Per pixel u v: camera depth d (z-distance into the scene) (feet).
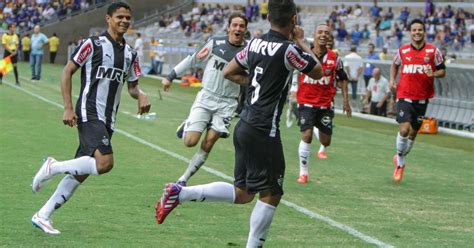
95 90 30.25
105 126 30.35
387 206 38.55
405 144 46.47
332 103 45.62
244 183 26.68
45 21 213.66
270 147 25.44
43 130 62.64
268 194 25.77
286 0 25.31
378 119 87.35
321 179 46.19
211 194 26.58
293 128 75.15
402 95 46.96
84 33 215.31
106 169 29.73
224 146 58.80
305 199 39.52
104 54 30.19
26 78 129.18
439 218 36.09
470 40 134.21
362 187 44.04
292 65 25.16
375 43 140.56
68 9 214.48
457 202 40.47
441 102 83.61
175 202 26.20
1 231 30.27
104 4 217.56
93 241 29.30
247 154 25.66
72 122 29.91
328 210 36.88
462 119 80.12
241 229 32.12
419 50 47.01
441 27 144.77
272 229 32.35
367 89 93.66
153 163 48.93
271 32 25.67
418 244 30.66
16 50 111.24
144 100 31.94
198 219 33.71
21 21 215.51
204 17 195.62
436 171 51.78
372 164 53.67
